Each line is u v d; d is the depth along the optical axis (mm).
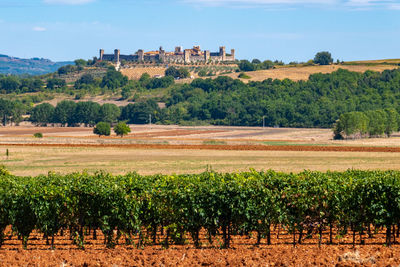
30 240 69500
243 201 63156
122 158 186375
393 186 63094
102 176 77500
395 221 63562
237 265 49312
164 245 63906
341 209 64062
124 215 63719
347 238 69250
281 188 66000
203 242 67312
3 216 64250
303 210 63781
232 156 195000
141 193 64625
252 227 64125
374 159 181625
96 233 74375
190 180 69562
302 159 183000
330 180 68938
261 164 166500
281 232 73125
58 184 71500
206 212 63469
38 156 191875
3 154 196375
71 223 64938
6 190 65625
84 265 50688
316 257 51812
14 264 50938
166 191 64438
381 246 59344
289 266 48500
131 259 53062
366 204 64125
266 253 54625
